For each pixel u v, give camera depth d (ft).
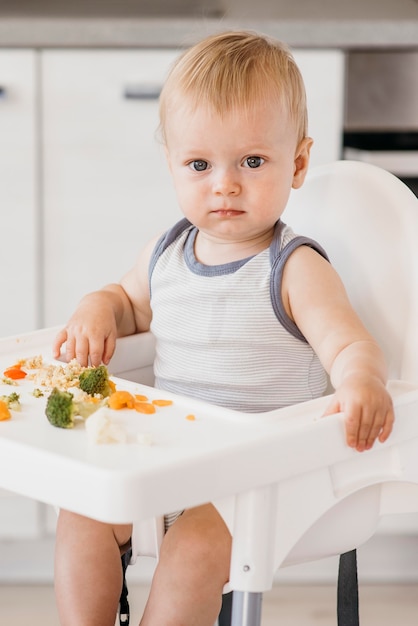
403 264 3.92
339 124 6.86
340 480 3.16
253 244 4.00
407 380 3.85
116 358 4.20
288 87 3.84
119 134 6.84
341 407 3.14
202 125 3.74
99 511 2.61
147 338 4.30
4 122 6.79
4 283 6.98
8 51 6.72
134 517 2.60
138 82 6.78
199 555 3.38
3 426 3.01
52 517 6.92
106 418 2.89
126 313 4.35
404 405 3.26
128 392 3.32
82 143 6.84
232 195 3.77
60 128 6.82
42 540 6.98
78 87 6.78
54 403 3.00
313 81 6.81
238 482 2.79
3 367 3.76
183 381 4.00
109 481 2.59
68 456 2.74
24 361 3.78
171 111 3.84
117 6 7.38
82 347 4.00
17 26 6.68
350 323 3.62
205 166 3.81
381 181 4.09
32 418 3.10
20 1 7.54
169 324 4.09
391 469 3.29
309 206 4.28
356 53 6.82
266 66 3.81
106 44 6.72
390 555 6.96
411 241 3.91
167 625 3.35
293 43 6.75
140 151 6.86
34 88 6.76
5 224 6.92
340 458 3.05
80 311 4.15
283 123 3.80
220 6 7.43
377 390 3.16
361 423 3.07
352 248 4.10
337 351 3.52
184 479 2.67
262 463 2.84
